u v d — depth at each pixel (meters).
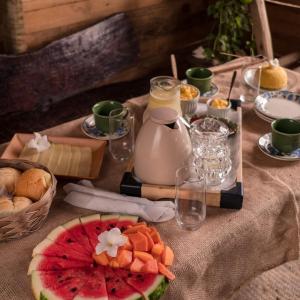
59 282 0.87
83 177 1.17
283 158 1.28
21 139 1.33
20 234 0.98
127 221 1.01
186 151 1.09
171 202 1.09
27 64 2.50
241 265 1.11
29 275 0.90
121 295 0.86
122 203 1.07
